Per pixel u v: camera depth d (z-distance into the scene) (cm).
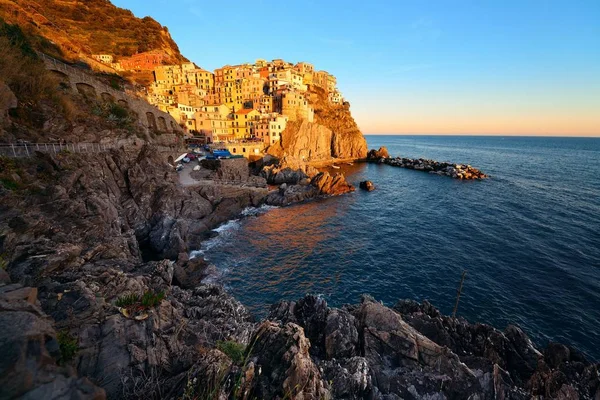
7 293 726
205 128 9912
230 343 1164
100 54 10931
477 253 3978
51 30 7262
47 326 679
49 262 1684
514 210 5928
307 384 1015
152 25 14812
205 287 2619
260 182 7050
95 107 4578
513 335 1997
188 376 952
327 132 13138
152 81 11544
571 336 2439
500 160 15200
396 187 8425
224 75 12988
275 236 4656
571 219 5300
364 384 1321
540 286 3156
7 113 2853
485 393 1421
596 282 3206
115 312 1265
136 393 972
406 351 1612
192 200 4800
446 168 10781
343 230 4966
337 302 2950
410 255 3975
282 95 11569
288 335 1165
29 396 499
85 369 1004
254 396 946
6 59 3161
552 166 12725
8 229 1759
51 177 2627
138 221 3916
